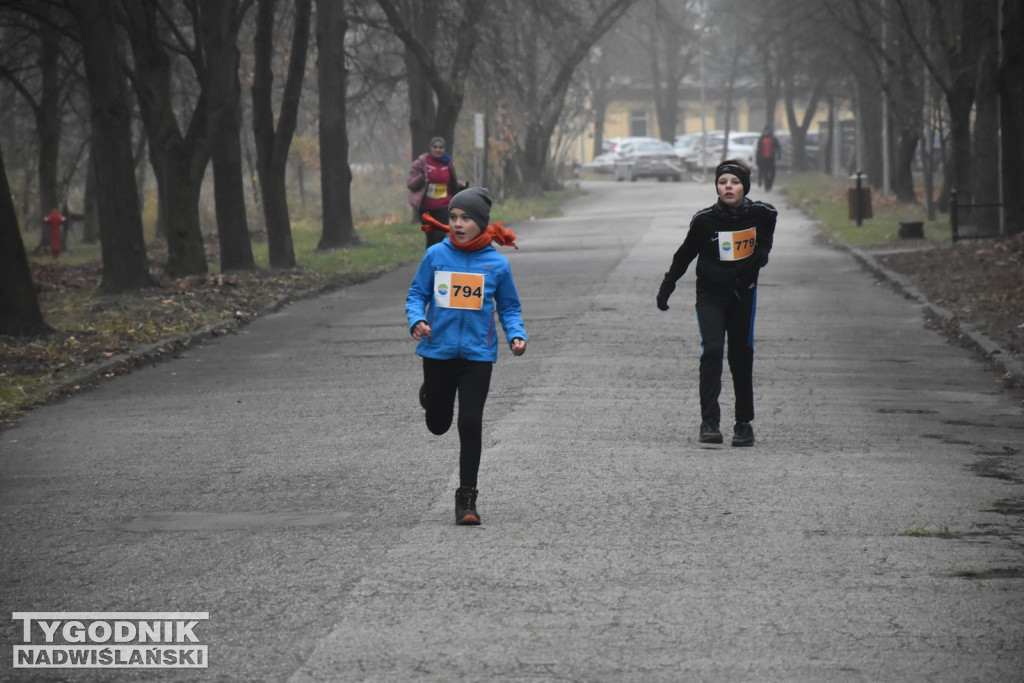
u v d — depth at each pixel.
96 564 22.30
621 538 22.88
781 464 29.48
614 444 31.98
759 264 31.64
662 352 48.44
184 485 28.88
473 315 24.47
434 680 16.20
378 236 114.75
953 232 84.88
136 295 67.81
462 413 24.20
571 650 17.20
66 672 17.06
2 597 20.56
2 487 29.70
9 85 140.00
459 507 24.17
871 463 29.62
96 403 42.97
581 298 65.56
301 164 182.75
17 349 50.88
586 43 158.88
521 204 154.75
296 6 84.56
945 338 51.88
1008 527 23.50
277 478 29.17
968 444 32.16
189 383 46.44
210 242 127.75
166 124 79.81
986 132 88.50
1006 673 16.28
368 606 19.19
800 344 50.66
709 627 18.08
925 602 19.06
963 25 92.88
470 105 158.88
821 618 18.41
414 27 120.19
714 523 23.94
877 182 169.50
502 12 118.81
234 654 17.39
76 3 68.50
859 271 76.94
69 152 170.00
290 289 74.25
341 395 42.00
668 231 109.75
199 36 82.94
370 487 27.73
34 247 142.50
